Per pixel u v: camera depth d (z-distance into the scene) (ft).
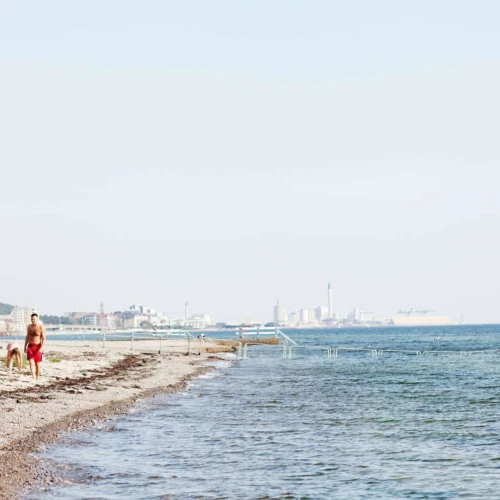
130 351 249.75
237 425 75.31
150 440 64.85
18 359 116.37
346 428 74.08
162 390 112.37
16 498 43.52
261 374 158.92
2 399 85.10
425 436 69.15
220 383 131.64
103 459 55.72
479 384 131.64
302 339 595.06
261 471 52.80
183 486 47.88
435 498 45.70
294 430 72.23
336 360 228.84
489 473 52.70
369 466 54.95
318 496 46.01
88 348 264.11
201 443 63.87
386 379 144.25
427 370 174.19
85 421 74.23
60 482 47.83
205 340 371.76
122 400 94.63
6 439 61.57
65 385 106.63
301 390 117.91
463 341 473.67
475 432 71.82
